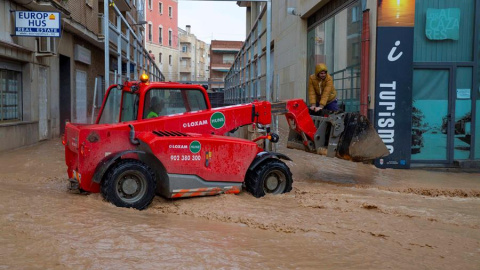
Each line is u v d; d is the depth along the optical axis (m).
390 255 4.53
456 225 5.76
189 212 6.03
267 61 14.81
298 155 13.05
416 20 11.95
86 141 6.39
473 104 12.14
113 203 6.12
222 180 6.88
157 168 6.67
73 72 20.00
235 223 5.61
